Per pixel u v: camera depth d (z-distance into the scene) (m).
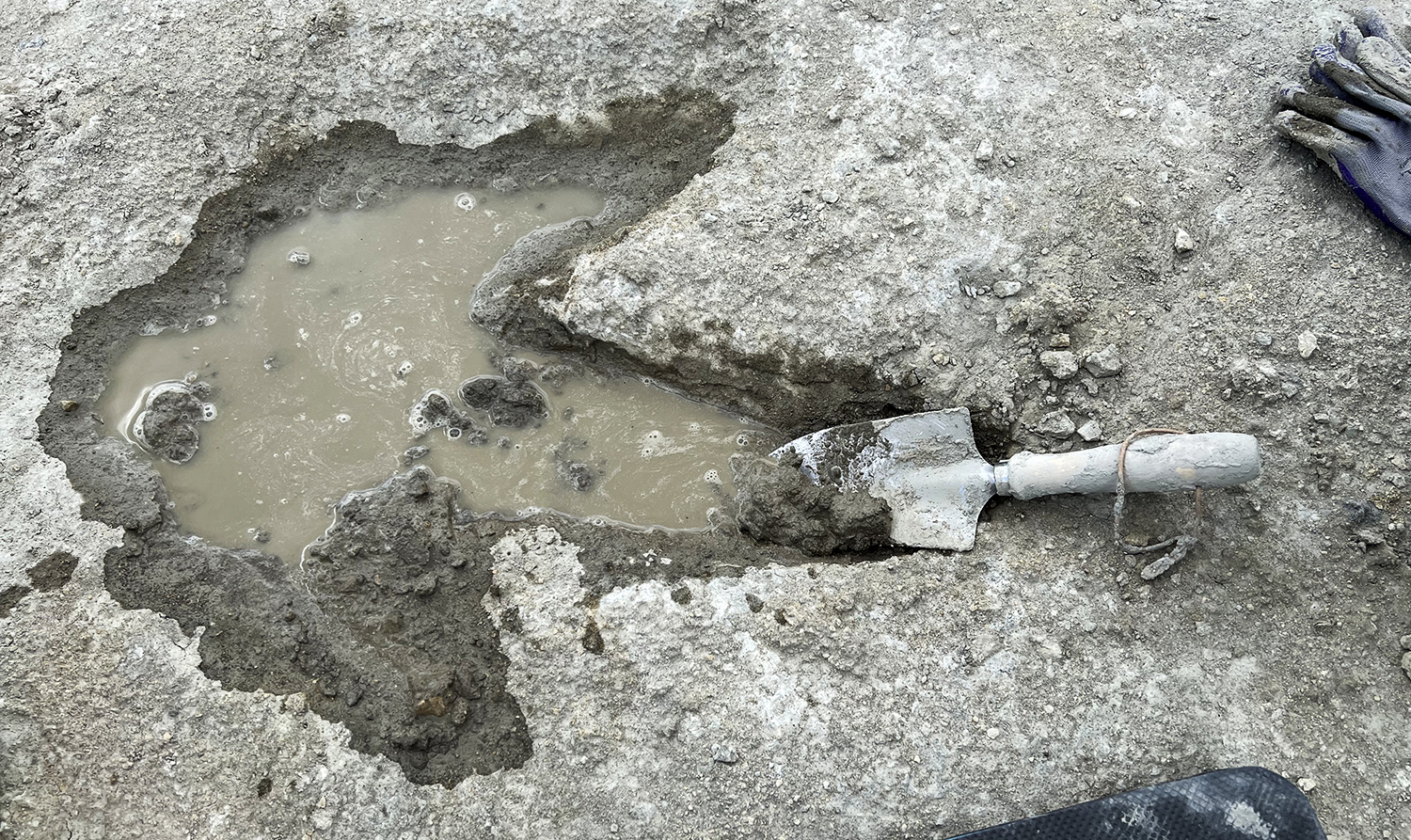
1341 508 0.57
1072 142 0.65
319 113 0.70
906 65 0.68
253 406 0.63
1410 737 0.54
